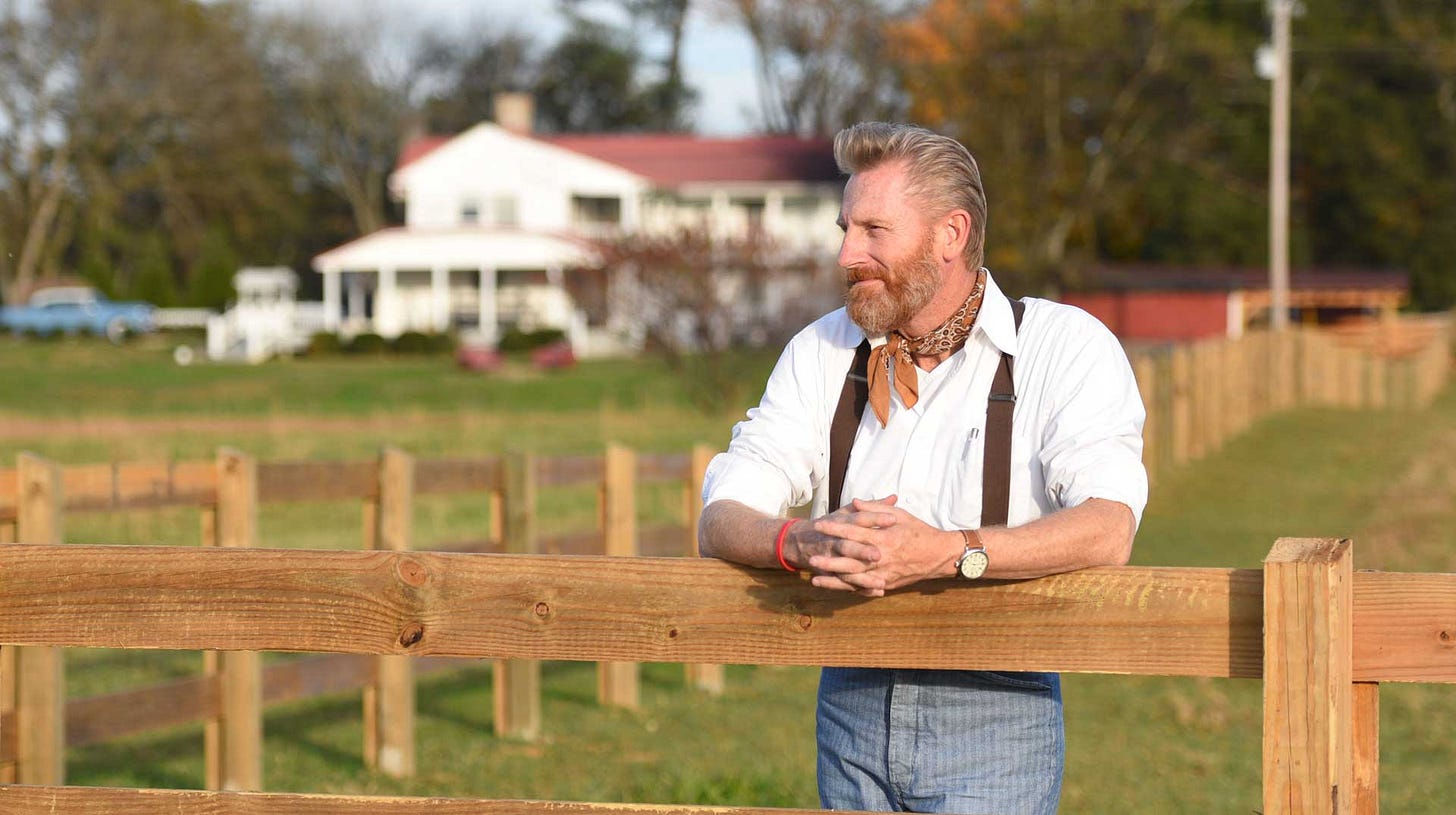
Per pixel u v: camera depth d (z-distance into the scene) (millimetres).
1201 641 2508
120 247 63094
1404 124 51406
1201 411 18656
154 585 2734
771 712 8047
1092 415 2797
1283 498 15227
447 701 8281
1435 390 29844
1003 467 2855
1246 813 6039
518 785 6465
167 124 61000
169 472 6062
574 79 75062
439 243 50500
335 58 68188
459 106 72750
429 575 2680
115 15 58031
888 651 2590
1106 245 53250
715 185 52188
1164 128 46656
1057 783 2965
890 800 2941
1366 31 51656
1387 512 14008
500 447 20922
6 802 2777
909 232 2838
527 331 47500
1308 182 52594
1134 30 44844
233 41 62375
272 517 14156
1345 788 2465
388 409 27828
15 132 57938
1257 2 52094
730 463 2996
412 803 2680
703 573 2633
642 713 7977
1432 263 51375
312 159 69188
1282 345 25672
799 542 2555
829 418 3014
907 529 2492
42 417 24641
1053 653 2551
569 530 13516
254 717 6121
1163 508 14672
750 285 28469
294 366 40281
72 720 5605
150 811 2752
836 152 2945
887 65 54781
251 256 66375
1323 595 2426
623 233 29328
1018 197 42906
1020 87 43344
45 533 5531
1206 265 51000
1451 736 7109
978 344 2908
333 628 2699
